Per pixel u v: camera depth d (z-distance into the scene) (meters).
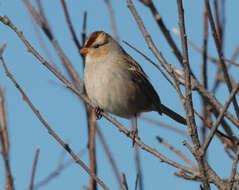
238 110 5.98
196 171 5.85
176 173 6.05
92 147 7.31
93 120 7.50
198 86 6.23
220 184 5.48
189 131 5.44
